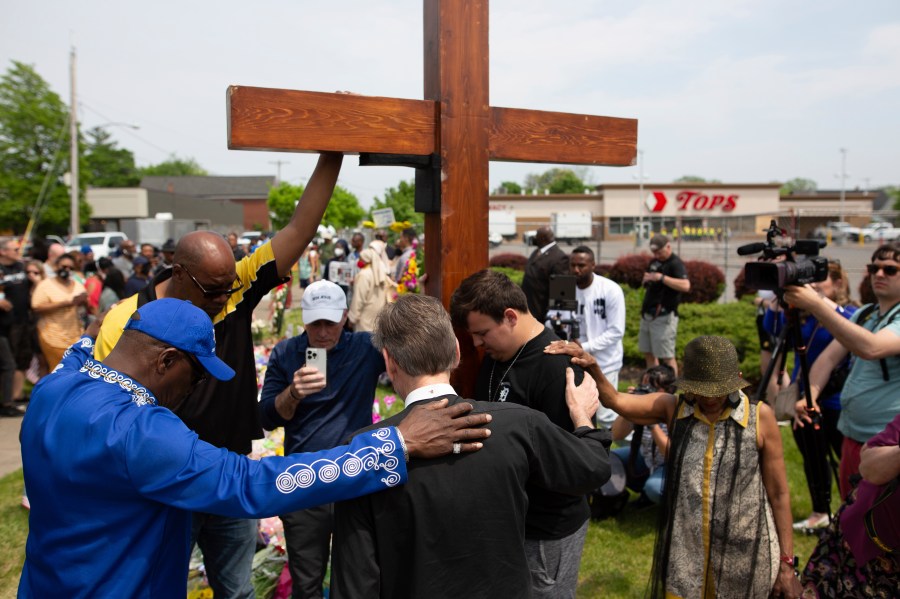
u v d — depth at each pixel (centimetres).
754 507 241
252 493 140
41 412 151
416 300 166
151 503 147
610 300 456
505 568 146
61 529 144
